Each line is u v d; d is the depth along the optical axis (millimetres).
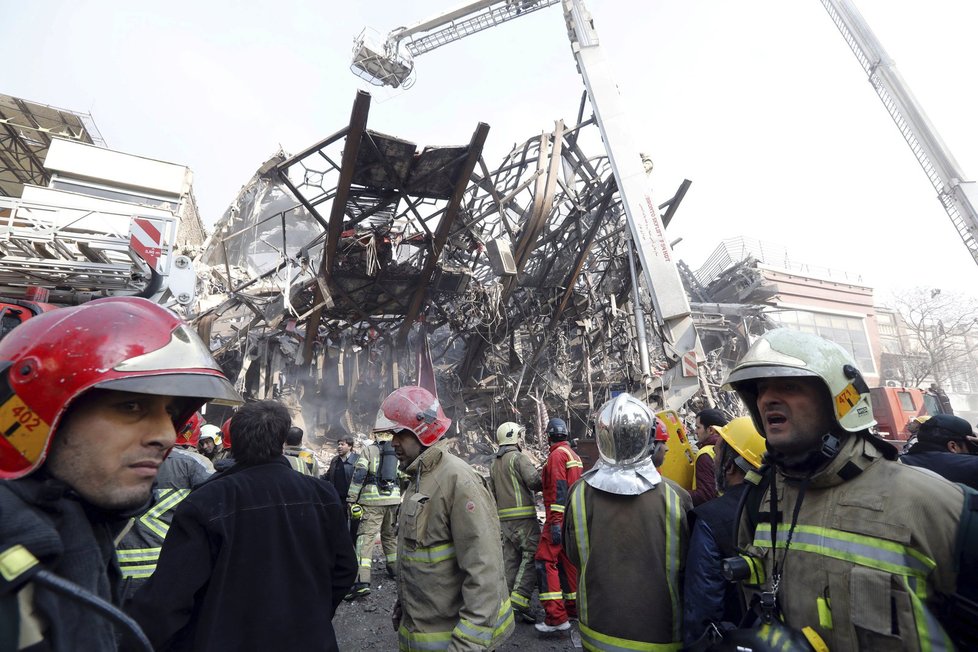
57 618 792
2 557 728
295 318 13773
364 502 5680
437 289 15242
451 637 2209
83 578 885
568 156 15273
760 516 1676
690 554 2021
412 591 2426
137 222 6715
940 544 1267
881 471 1432
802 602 1431
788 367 1487
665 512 2289
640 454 2387
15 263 5887
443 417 2629
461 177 12055
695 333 11141
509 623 2318
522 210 15016
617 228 16109
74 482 917
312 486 2113
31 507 832
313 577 1943
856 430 1442
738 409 17859
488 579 2238
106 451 934
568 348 18516
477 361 17422
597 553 2316
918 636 1207
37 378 849
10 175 22844
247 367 14367
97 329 932
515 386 17375
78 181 17594
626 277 16469
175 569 1664
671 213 14781
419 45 19703
